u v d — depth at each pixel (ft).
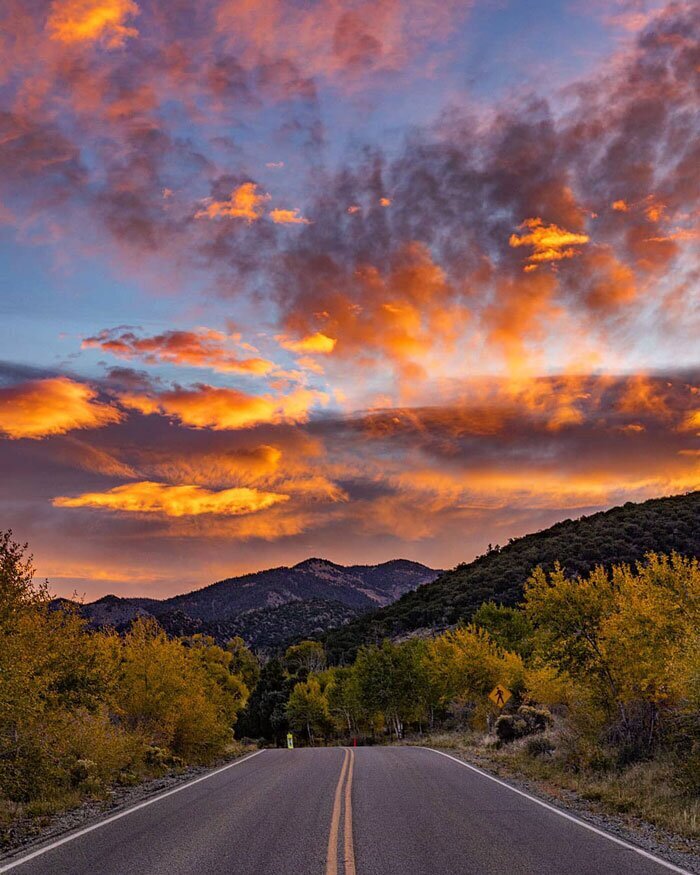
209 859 25.72
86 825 35.04
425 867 23.85
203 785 51.88
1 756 44.19
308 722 210.38
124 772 58.54
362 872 23.15
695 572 57.77
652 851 26.86
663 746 56.13
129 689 70.54
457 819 33.94
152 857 26.48
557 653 65.26
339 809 37.01
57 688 52.65
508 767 63.46
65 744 49.01
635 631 58.75
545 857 25.46
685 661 48.16
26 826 36.04
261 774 59.06
